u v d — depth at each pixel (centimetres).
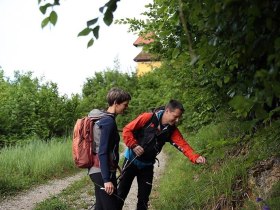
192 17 241
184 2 262
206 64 265
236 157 540
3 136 1831
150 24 540
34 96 2114
